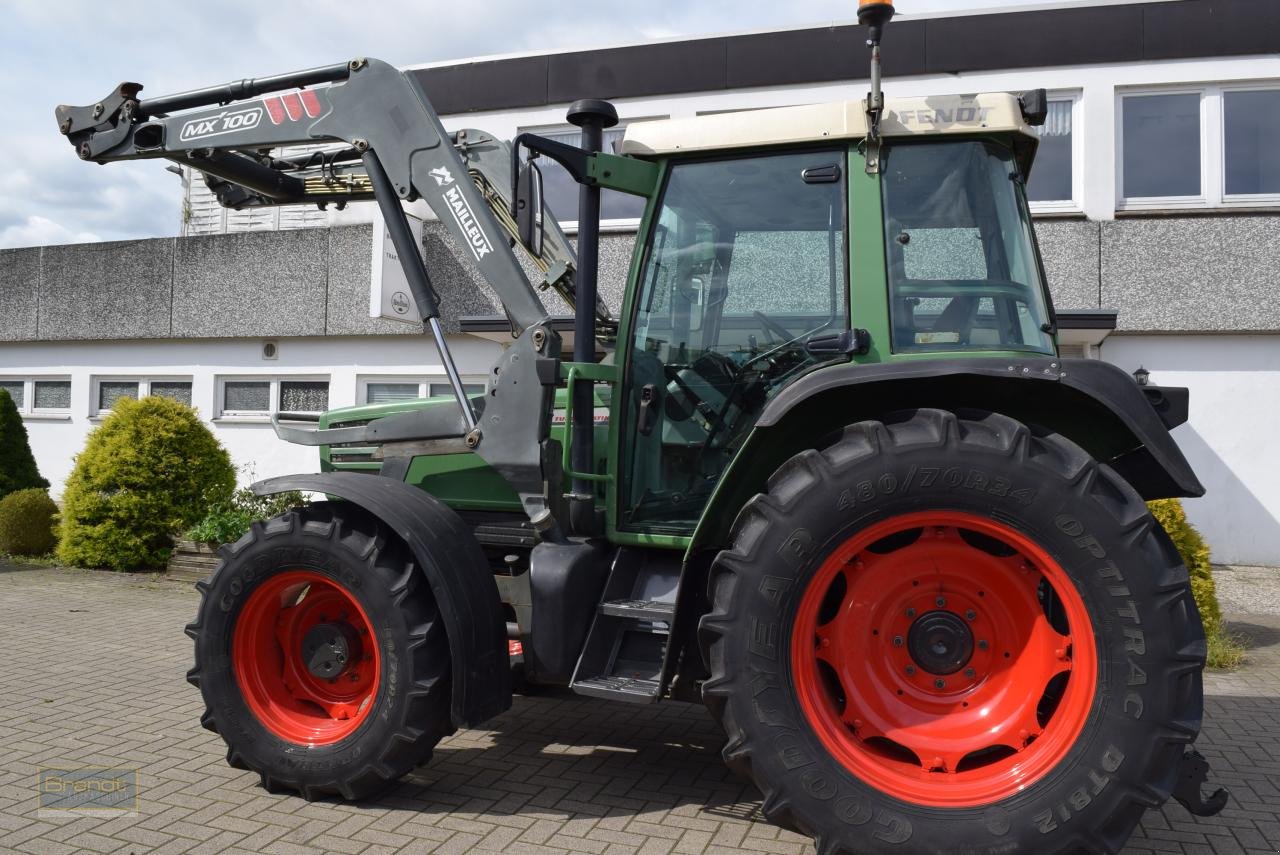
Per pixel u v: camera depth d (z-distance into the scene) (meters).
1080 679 2.71
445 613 3.23
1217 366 8.84
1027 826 2.66
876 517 2.81
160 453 8.48
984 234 3.18
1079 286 8.97
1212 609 5.87
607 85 10.19
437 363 10.52
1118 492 2.72
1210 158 8.91
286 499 8.53
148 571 8.52
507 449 3.51
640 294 3.54
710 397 3.45
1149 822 3.29
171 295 11.56
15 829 3.10
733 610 2.87
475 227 3.72
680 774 3.71
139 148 4.42
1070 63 9.07
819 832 2.77
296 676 3.60
